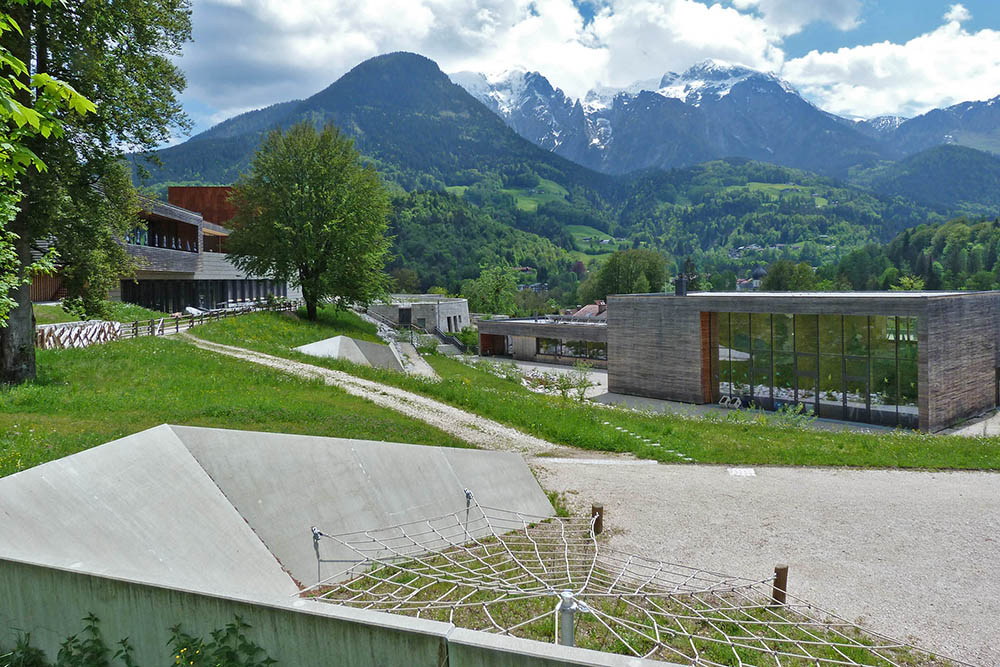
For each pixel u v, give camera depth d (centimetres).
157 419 1436
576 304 15962
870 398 3166
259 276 4419
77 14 1587
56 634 542
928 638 916
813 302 3266
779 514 1417
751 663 771
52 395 1565
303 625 465
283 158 4234
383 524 1092
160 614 507
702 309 3709
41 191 1600
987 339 3328
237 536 903
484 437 2042
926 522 1369
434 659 430
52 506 732
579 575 998
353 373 2856
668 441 2108
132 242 3594
